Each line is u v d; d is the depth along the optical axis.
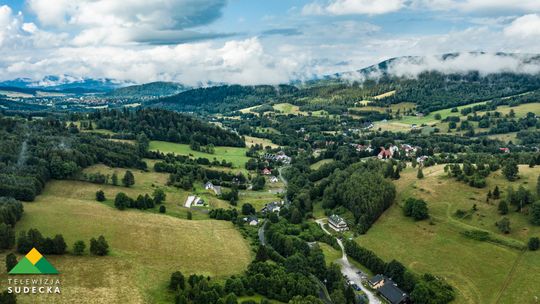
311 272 155.50
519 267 147.00
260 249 153.75
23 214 169.62
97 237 157.50
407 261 164.00
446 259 160.12
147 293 121.88
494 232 167.88
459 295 138.62
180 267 143.25
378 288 146.50
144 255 148.00
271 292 130.88
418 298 136.38
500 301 133.38
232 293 121.56
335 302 133.50
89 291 117.62
